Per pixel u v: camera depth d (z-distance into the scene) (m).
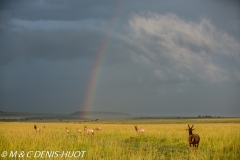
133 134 34.94
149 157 16.20
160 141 26.80
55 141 21.94
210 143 23.30
